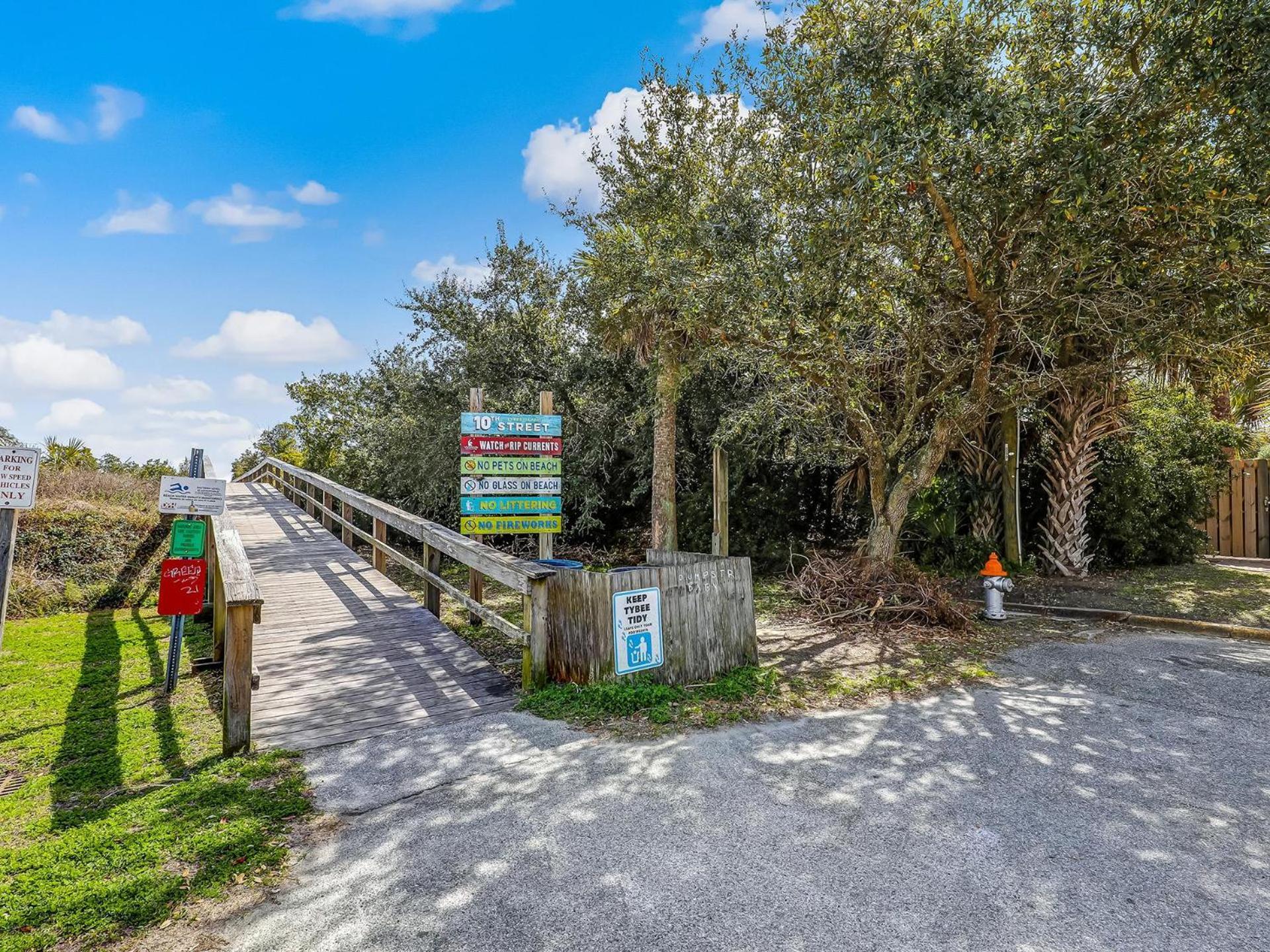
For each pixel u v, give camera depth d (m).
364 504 8.95
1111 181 4.71
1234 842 2.87
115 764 3.87
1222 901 2.47
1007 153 4.99
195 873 2.69
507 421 7.50
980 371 6.71
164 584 5.16
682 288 6.79
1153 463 9.66
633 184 8.92
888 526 7.68
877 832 2.97
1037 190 5.10
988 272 5.85
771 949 2.24
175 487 5.21
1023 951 2.22
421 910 2.46
